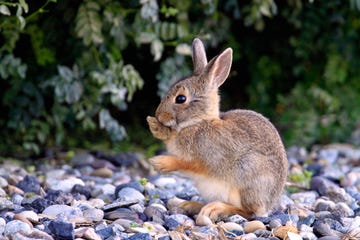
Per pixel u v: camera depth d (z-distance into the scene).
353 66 15.73
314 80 15.92
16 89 12.89
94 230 8.17
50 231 8.00
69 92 12.70
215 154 8.83
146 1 11.93
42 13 12.39
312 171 12.54
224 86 16.12
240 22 15.43
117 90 12.87
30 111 13.02
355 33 15.48
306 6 15.11
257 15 13.59
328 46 15.48
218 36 14.12
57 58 13.21
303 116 15.46
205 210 8.81
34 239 7.63
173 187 11.03
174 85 9.15
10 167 12.18
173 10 12.49
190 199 10.23
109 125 13.15
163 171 8.93
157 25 12.62
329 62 15.50
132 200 9.34
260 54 15.77
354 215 9.62
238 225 8.56
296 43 15.27
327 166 13.42
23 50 13.12
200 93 9.04
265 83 15.80
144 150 14.30
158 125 9.12
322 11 15.12
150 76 15.20
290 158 14.01
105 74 12.77
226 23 14.16
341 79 15.62
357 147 15.26
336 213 9.24
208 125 8.93
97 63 12.84
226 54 9.25
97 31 12.05
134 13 12.72
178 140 8.98
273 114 15.84
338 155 14.55
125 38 12.59
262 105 15.80
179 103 8.99
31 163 12.91
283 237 8.29
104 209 9.09
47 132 13.26
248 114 9.24
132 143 14.73
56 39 12.99
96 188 10.59
